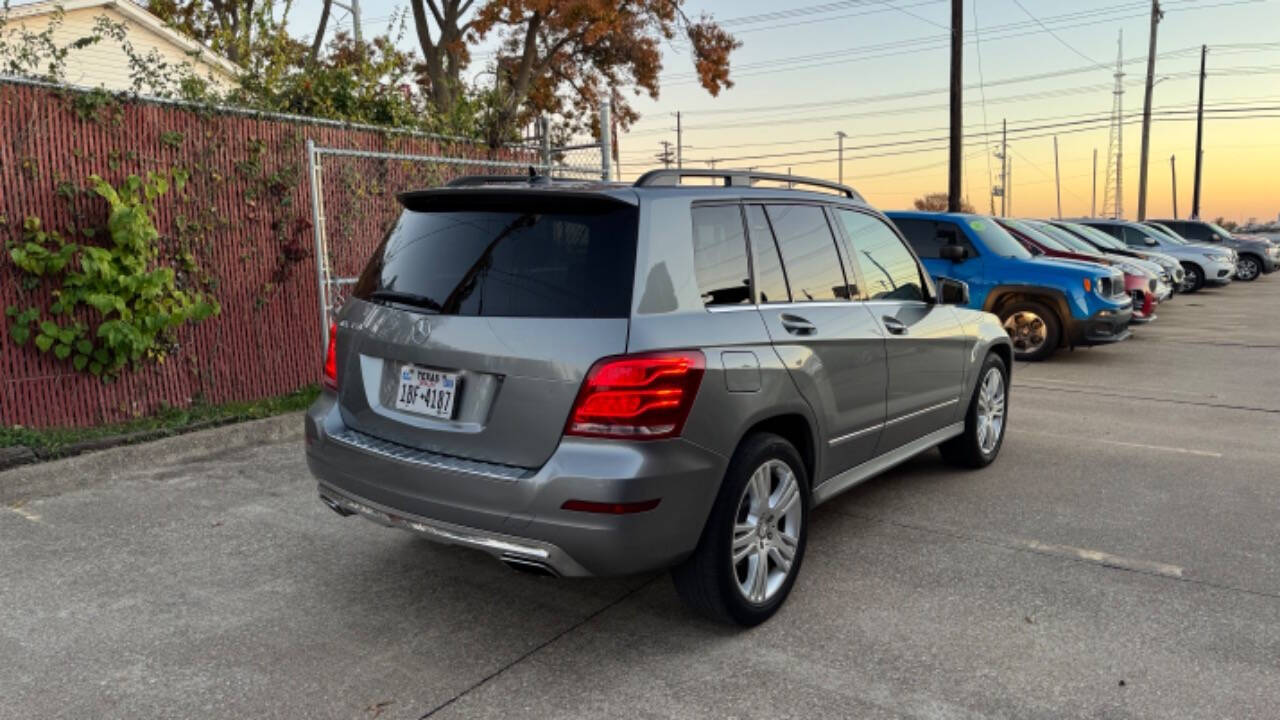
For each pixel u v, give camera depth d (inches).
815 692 120.1
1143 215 1498.5
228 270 272.8
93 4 557.9
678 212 132.1
